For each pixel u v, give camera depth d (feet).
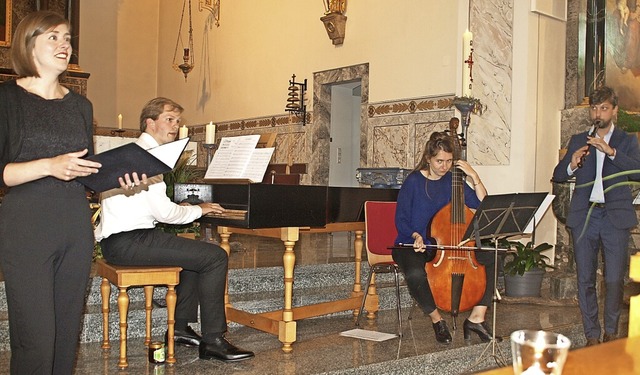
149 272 12.10
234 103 37.45
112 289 15.30
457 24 24.66
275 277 18.02
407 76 26.91
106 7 42.11
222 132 38.37
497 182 22.50
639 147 14.26
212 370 12.05
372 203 16.26
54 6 35.32
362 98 29.09
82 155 8.07
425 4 26.18
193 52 40.83
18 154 8.32
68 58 8.72
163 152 9.39
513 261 20.22
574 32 23.16
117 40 42.55
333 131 32.24
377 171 21.62
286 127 33.68
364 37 28.99
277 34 34.19
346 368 12.33
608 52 23.00
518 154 22.06
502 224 12.89
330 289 18.39
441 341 14.51
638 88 24.34
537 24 22.40
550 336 5.02
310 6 32.09
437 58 25.61
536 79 22.34
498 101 22.59
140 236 12.35
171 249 12.34
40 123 8.45
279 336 13.58
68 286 8.74
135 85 43.32
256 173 13.52
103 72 42.01
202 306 12.76
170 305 12.44
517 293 20.22
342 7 29.73
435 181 15.53
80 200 8.74
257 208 12.86
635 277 8.27
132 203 12.30
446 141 14.90
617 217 14.28
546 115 22.68
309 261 19.74
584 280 14.78
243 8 36.70
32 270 8.23
